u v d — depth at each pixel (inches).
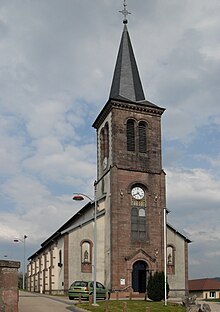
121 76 1961.1
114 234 1721.2
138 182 1806.1
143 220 1788.9
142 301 1354.6
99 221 1817.2
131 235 1750.7
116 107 1850.4
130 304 1222.9
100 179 1921.8
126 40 2059.5
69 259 1769.2
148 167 1840.6
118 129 1831.9
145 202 1809.8
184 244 1886.1
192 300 1275.8
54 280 1899.6
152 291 1397.6
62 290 1774.1
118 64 2010.3
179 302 1364.4
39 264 2353.6
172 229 1871.3
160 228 1798.7
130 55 2025.1
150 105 1893.5
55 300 1364.4
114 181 1774.1
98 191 1935.3
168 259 1831.9
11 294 655.8
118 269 1691.7
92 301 1302.9
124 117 1854.1
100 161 1950.1
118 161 1803.6
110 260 1710.1
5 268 659.4
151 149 1863.9
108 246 1750.7
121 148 1819.6
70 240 1791.3
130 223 1758.1
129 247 1731.1
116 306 1158.3
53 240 1975.9
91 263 1788.9
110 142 1841.8
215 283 2380.7
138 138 1856.5
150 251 1756.9
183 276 1845.5
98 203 1849.2
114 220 1736.0
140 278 1754.4
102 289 1498.5
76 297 1423.5
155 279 1414.9
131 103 1863.9
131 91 1930.4
